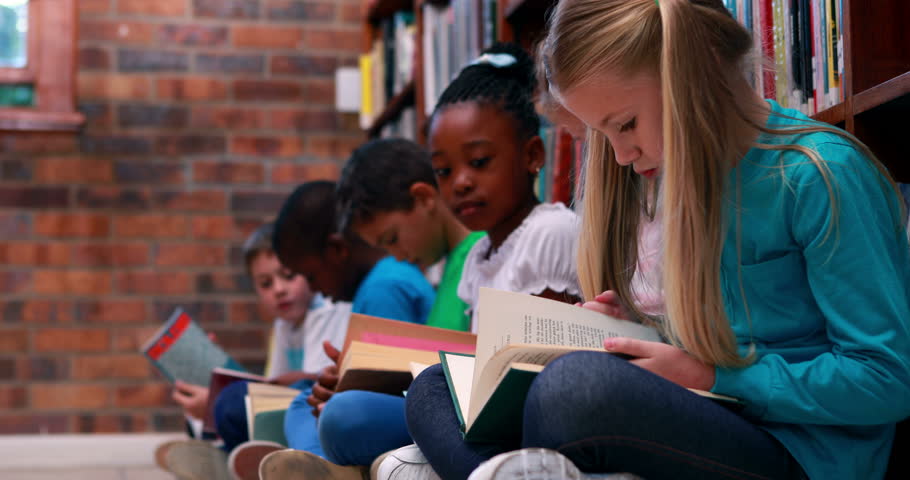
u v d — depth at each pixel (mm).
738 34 917
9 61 3012
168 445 1703
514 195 1381
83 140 3066
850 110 1025
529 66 1436
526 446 809
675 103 859
